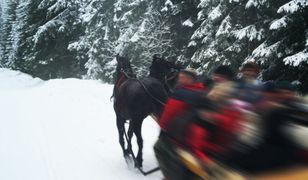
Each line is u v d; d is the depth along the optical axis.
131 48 22.92
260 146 3.48
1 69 48.88
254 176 3.43
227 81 4.57
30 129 12.43
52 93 22.27
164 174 4.82
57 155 9.34
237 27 14.38
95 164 8.56
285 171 3.29
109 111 14.87
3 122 13.77
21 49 43.75
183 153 4.39
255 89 3.91
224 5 14.77
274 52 12.21
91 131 11.79
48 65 35.97
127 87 8.02
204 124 4.15
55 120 13.85
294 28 12.12
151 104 7.64
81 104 17.28
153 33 22.09
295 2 10.93
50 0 35.31
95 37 28.62
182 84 5.00
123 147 8.62
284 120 3.45
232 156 3.69
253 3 12.78
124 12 24.92
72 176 7.84
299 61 10.88
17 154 9.54
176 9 20.73
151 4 22.41
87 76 27.58
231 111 3.87
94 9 29.73
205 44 16.20
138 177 7.62
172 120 4.79
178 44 21.67
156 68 8.62
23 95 22.30
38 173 8.08
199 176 4.05
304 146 3.29
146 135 10.75
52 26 33.97
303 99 3.74
